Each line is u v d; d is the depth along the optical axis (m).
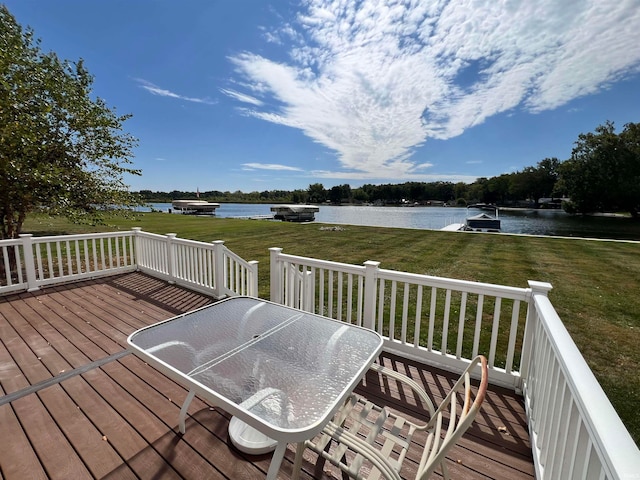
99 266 7.31
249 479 1.52
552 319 1.52
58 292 4.50
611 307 4.67
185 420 1.91
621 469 0.56
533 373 1.92
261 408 1.13
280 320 1.92
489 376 2.38
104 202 6.49
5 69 4.97
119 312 3.78
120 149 6.63
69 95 5.91
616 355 3.22
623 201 28.25
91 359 2.65
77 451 1.67
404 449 1.36
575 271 7.09
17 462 1.60
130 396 2.15
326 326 1.84
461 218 31.02
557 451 1.18
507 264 7.85
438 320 4.21
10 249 6.12
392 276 2.70
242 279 4.25
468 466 1.62
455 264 7.85
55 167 5.49
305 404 1.17
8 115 4.91
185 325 1.81
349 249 10.07
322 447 1.31
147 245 5.50
